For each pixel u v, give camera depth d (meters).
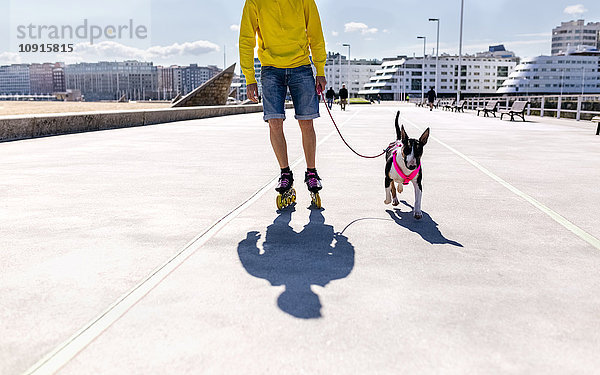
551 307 2.66
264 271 3.20
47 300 2.76
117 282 3.02
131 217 4.61
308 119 5.01
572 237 4.00
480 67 184.62
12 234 4.05
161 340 2.31
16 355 2.19
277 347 2.24
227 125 18.95
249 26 4.89
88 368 2.08
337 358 2.14
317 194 5.02
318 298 2.77
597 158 9.05
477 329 2.41
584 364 2.11
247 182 6.48
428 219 4.59
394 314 2.57
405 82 173.75
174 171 7.38
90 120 15.55
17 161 8.43
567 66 164.75
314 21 4.98
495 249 3.68
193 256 3.50
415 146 4.43
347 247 3.71
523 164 8.27
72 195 5.61
